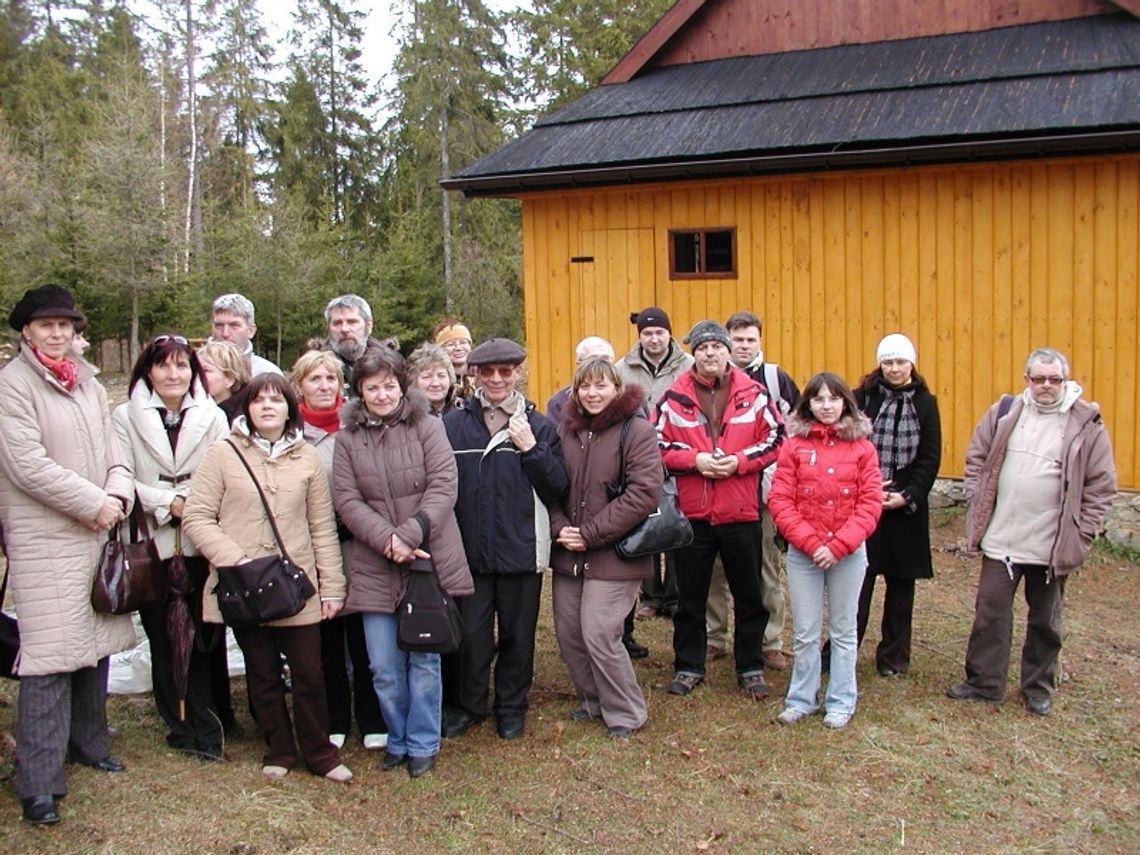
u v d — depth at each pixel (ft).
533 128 33.99
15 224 81.41
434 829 13.33
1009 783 14.71
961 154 26.05
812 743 15.83
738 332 19.26
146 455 14.34
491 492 15.69
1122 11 30.30
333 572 14.53
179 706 14.87
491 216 100.27
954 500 28.53
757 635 17.80
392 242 89.81
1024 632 20.80
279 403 14.28
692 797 14.23
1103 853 13.02
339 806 13.78
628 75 36.24
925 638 20.53
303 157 117.50
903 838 13.25
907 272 28.53
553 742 15.89
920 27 32.89
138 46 112.98
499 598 16.02
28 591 12.82
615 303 32.07
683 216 30.99
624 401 15.85
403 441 14.71
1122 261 26.05
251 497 14.03
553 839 13.15
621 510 15.55
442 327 21.22
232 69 118.83
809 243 29.55
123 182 79.66
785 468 16.44
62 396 13.14
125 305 81.41
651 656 19.53
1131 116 24.40
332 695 15.80
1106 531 26.45
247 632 14.29
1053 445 16.69
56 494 12.66
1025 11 31.65
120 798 13.43
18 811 13.06
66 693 13.16
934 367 28.43
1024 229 27.09
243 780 14.20
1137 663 19.42
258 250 80.38
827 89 30.83
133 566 13.39
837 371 29.58
